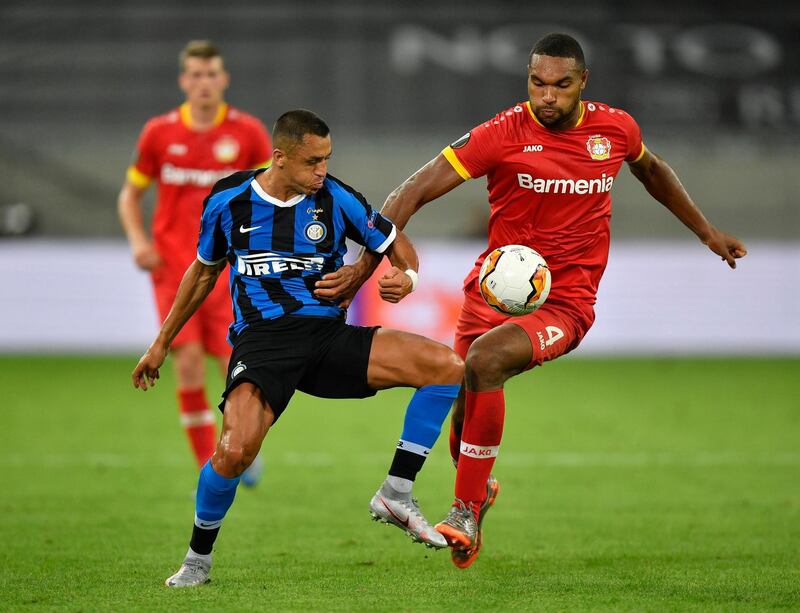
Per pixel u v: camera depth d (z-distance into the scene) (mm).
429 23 80938
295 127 16594
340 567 19281
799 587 17297
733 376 52062
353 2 81062
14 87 77625
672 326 59344
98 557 20125
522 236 18969
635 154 19281
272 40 79812
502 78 80688
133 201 28938
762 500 26484
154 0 80000
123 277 57656
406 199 18516
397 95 79688
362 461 32250
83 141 74625
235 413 16781
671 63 80750
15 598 16312
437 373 17312
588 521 24047
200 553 17500
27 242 68812
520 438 36094
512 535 22562
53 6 79438
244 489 27953
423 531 17375
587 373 53812
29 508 25281
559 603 16031
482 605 15859
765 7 82062
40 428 37625
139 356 57781
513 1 82188
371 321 54969
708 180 72188
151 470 30422
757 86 80188
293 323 17312
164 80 78438
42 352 58031
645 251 59312
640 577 18234
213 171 28141
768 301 59125
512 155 18438
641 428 38062
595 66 80438
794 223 72125
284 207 17250
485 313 19703
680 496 27031
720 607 15766
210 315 27516
